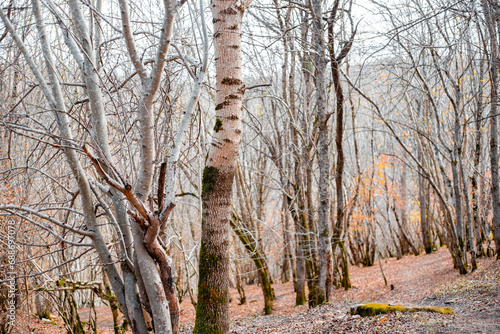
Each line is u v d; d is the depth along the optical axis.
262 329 9.34
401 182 22.94
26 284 7.77
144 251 4.68
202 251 4.78
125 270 5.16
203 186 4.86
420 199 20.30
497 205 10.27
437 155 11.58
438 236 22.52
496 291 7.39
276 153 13.80
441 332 5.45
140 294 4.96
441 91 14.90
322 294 10.82
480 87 10.42
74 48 4.89
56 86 4.87
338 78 10.24
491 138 10.35
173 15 4.14
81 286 8.31
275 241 20.03
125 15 4.21
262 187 18.81
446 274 11.60
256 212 18.59
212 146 4.84
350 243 21.20
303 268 12.70
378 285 13.51
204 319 4.64
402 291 11.34
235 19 4.79
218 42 4.78
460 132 10.53
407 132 16.08
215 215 4.76
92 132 5.28
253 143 17.91
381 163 19.42
